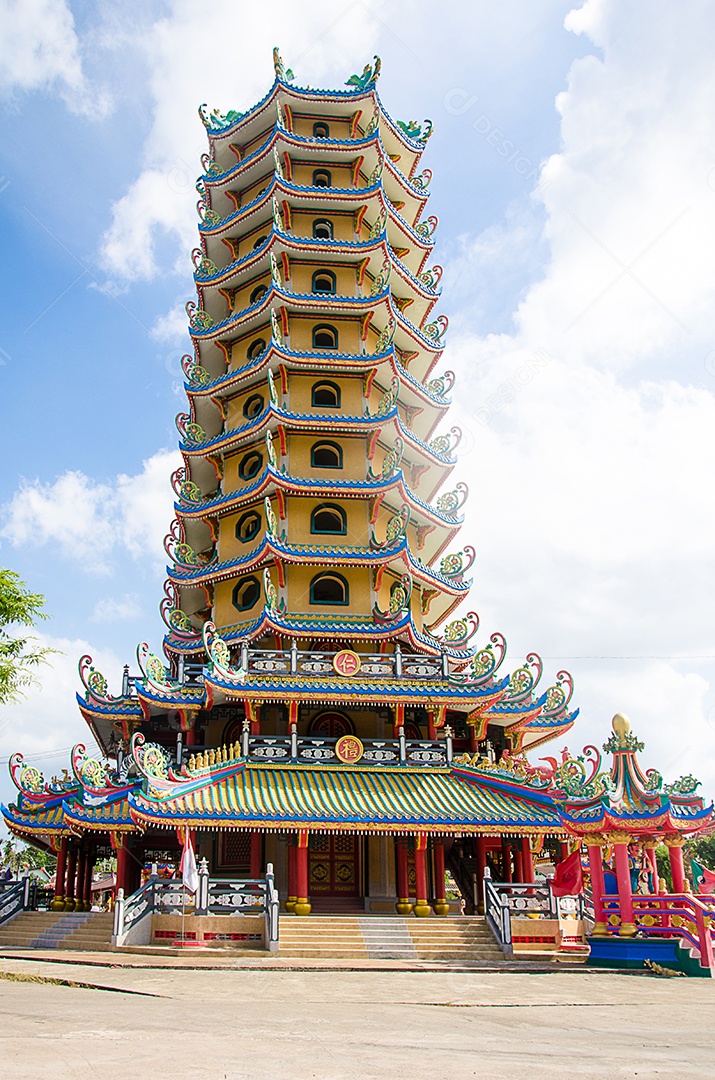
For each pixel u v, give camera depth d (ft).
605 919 80.33
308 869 106.42
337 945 84.07
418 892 96.63
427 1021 41.70
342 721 118.52
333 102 149.59
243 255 150.51
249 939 85.92
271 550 118.01
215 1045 32.81
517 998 52.95
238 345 144.15
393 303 147.54
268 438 123.95
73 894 115.75
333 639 117.08
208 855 109.91
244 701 109.09
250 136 154.30
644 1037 37.93
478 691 110.93
